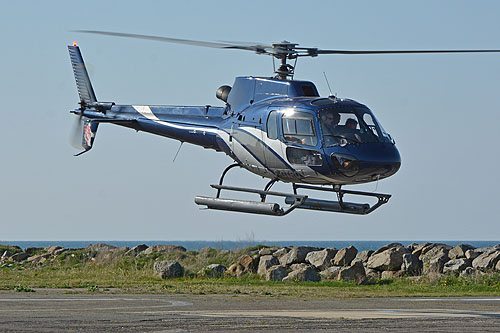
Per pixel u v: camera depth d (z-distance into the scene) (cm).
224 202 4919
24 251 9675
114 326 2777
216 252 8462
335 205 4828
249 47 4697
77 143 6184
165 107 5441
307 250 6975
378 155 4200
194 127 5159
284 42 4731
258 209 4756
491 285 5559
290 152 4428
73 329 2661
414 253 6925
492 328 2869
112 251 8725
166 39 4528
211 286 5375
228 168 5041
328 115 4303
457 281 5766
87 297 4256
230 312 3447
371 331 2716
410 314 3450
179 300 4156
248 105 4781
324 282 5775
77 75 6234
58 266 7694
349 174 4228
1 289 4766
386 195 4719
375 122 4344
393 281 6006
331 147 4238
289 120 4428
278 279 6062
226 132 4869
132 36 4531
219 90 5056
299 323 2952
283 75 4791
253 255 8025
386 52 4638
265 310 3603
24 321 2909
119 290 4850
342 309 3744
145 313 3334
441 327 2875
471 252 6444
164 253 8475
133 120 5584
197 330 2678
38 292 4594
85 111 6150
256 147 4634
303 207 4888
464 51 4491
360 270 5894
